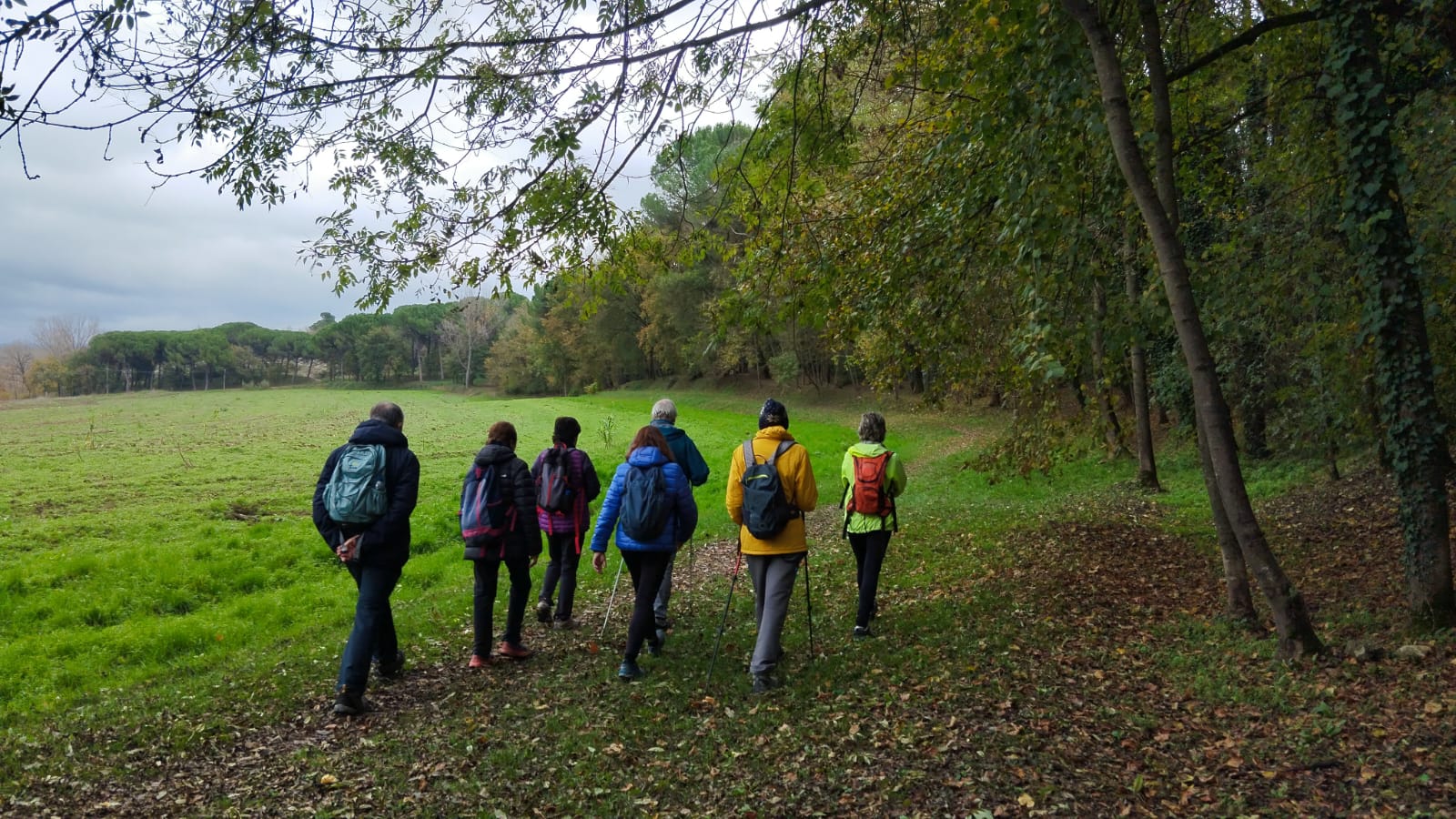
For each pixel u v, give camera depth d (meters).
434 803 4.18
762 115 7.73
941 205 8.62
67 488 23.30
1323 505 12.27
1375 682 5.16
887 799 4.04
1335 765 4.17
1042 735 4.75
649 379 79.00
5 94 4.07
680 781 4.38
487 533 6.73
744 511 5.95
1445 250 7.93
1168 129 6.49
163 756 4.94
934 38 7.88
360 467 5.82
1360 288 8.62
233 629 9.92
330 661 7.34
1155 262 8.45
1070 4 5.70
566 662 6.82
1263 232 9.79
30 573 12.29
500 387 100.50
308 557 14.30
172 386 129.38
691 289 56.88
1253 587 8.30
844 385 59.94
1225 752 4.49
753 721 5.21
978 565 10.12
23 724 6.50
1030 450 11.55
